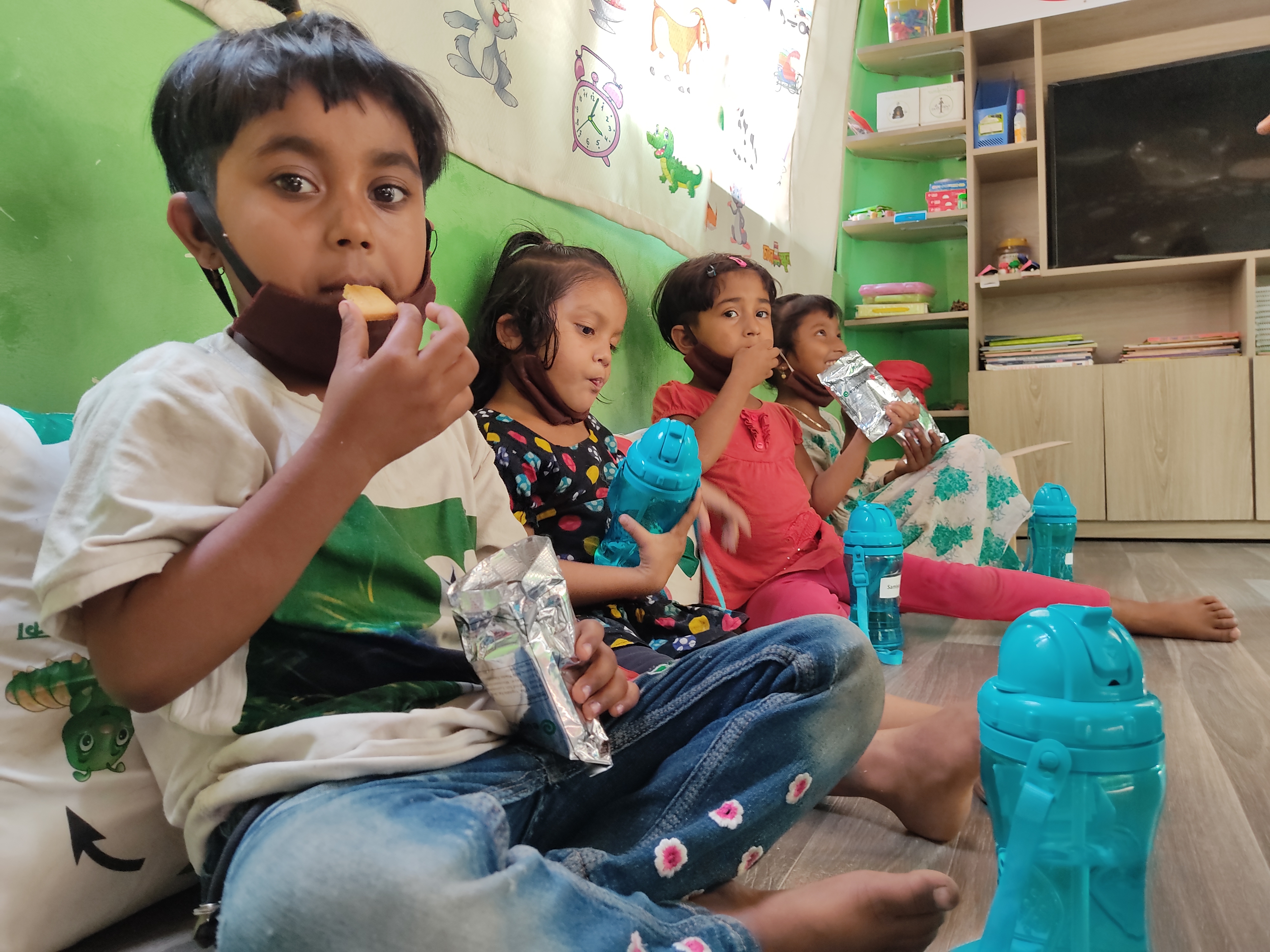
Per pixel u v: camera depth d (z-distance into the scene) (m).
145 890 0.63
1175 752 0.91
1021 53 3.36
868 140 3.24
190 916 0.66
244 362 0.62
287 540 0.49
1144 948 0.46
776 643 0.63
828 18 2.75
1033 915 0.47
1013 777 0.47
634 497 1.00
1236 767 0.87
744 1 2.13
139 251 0.76
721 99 1.93
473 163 1.16
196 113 0.61
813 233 2.69
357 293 0.60
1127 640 0.46
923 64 3.37
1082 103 3.15
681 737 0.62
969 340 3.28
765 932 0.52
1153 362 2.90
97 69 0.73
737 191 2.12
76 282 0.71
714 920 0.49
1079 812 0.44
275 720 0.56
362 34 0.69
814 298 2.01
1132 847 0.45
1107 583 2.04
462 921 0.39
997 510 1.82
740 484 1.51
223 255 0.63
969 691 1.17
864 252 3.48
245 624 0.49
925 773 0.73
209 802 0.52
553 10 1.33
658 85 1.66
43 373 0.69
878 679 0.65
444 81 1.10
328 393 0.52
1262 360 2.80
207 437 0.54
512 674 0.56
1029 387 3.04
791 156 2.48
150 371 0.55
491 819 0.45
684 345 1.61
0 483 0.58
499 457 1.03
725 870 0.56
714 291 1.54
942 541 1.81
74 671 0.60
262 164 0.60
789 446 1.66
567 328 1.11
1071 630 0.46
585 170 1.43
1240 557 2.46
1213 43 3.21
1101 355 3.36
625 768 0.61
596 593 0.88
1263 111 2.99
